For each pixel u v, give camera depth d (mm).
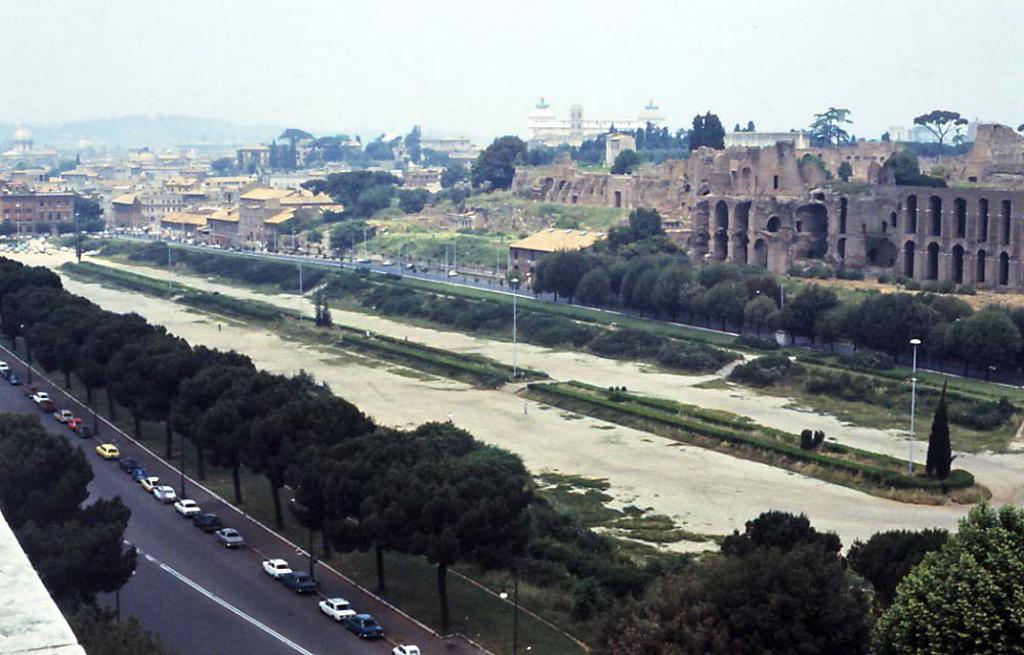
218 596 135375
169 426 199000
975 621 76125
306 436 160250
